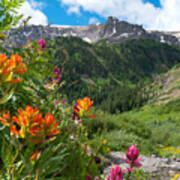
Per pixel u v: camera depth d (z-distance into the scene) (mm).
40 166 1049
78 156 1396
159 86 103812
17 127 1271
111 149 6852
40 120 760
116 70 157625
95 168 1507
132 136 8797
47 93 1607
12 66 684
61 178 1155
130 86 145000
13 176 854
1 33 1402
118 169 1253
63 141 1336
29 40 1525
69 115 1538
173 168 6004
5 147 966
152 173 5320
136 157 1406
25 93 1479
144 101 91312
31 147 904
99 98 90750
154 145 9445
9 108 1240
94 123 7391
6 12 1441
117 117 11750
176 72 111500
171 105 76750
